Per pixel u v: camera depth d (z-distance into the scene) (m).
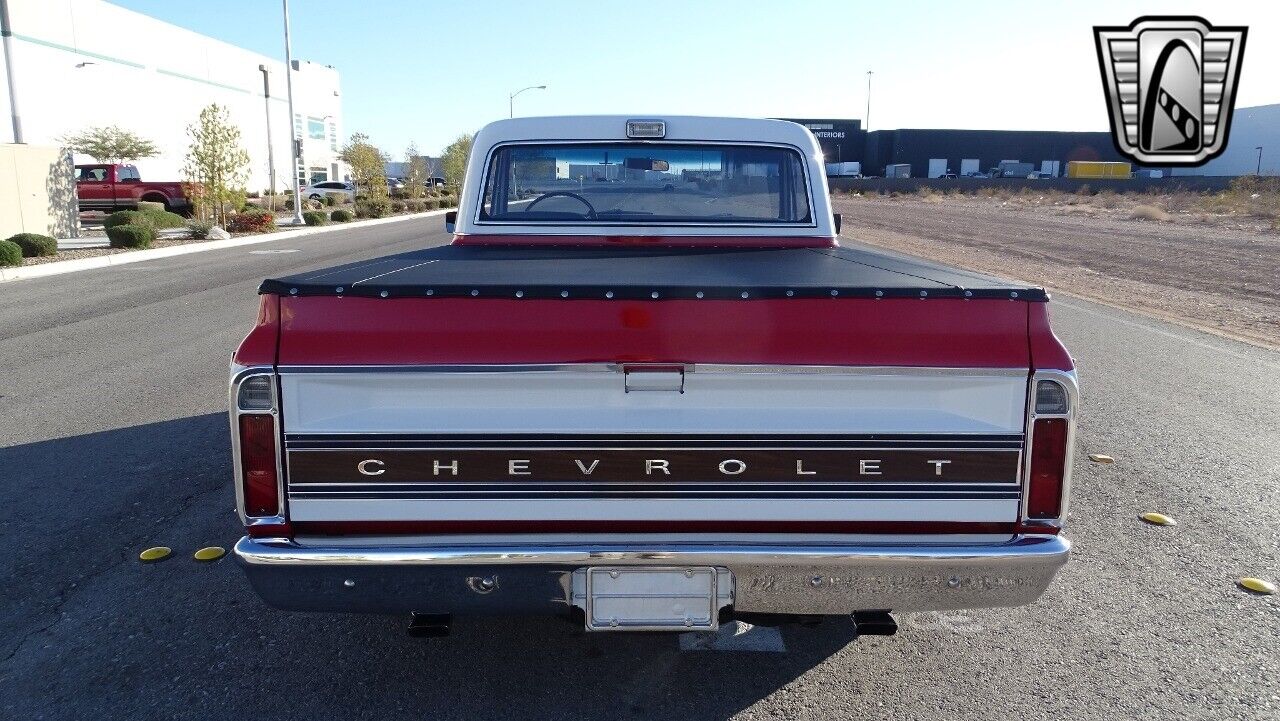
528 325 2.60
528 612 2.73
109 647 3.61
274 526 2.66
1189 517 5.08
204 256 21.02
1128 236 28.12
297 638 3.69
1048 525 2.72
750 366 2.61
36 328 11.15
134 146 51.84
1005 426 2.68
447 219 5.93
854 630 3.78
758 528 2.70
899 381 2.65
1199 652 3.61
